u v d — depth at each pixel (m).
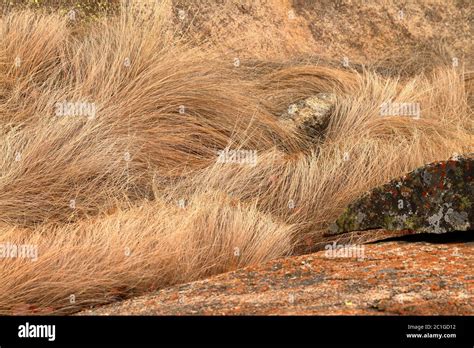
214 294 6.40
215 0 15.89
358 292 6.08
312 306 5.83
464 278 6.25
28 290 7.19
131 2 12.94
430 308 5.61
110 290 7.38
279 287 6.41
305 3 17.23
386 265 6.70
